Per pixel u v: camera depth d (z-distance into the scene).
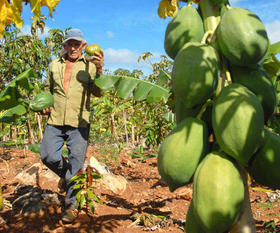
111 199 4.87
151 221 3.74
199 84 1.23
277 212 4.04
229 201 1.12
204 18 1.41
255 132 1.15
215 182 1.14
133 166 8.52
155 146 10.72
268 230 3.39
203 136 1.29
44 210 3.96
